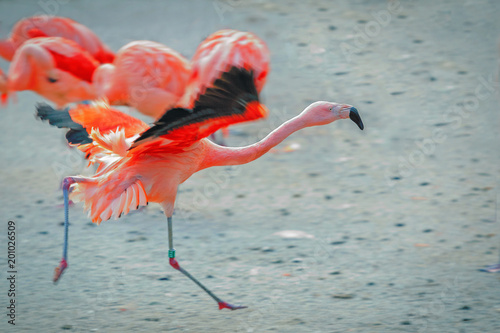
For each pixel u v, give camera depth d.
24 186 15.08
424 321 9.43
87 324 9.61
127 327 9.51
